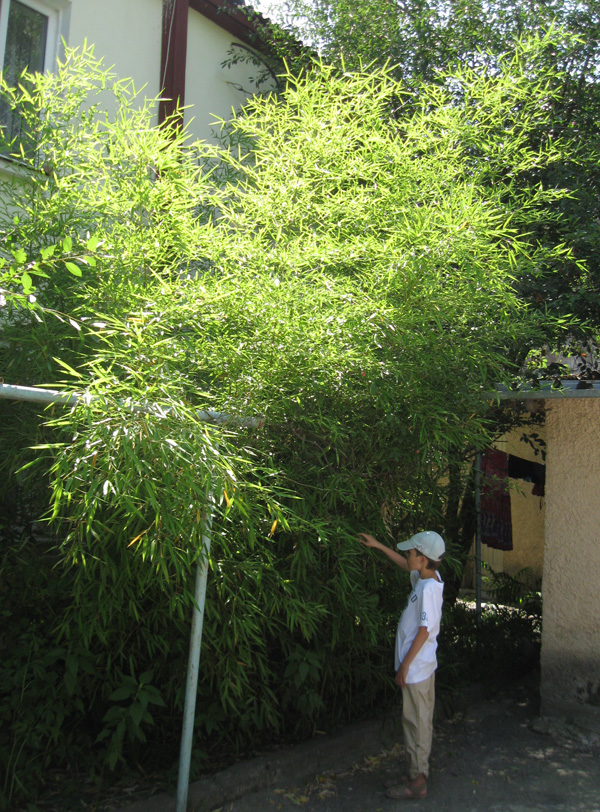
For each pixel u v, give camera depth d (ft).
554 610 17.11
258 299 12.27
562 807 13.16
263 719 14.19
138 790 12.54
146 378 10.69
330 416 12.86
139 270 13.33
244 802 12.78
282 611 13.51
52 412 11.13
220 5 23.93
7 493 13.37
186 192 14.44
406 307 12.51
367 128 16.31
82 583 11.60
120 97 16.03
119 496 9.37
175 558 10.02
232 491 9.96
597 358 19.42
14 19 19.47
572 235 16.67
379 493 13.83
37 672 12.01
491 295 13.50
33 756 12.12
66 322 12.47
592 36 20.26
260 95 25.49
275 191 14.66
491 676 19.77
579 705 16.62
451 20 21.71
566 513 17.07
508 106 16.22
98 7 21.01
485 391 14.40
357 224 14.32
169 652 12.86
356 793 13.51
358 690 15.81
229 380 12.53
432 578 13.70
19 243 13.61
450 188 14.51
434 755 15.43
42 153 15.74
